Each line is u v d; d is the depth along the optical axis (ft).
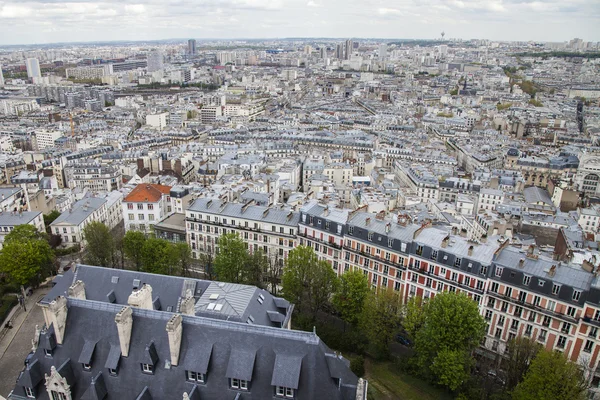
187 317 478.18
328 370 457.68
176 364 462.60
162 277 642.63
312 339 460.96
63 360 480.64
